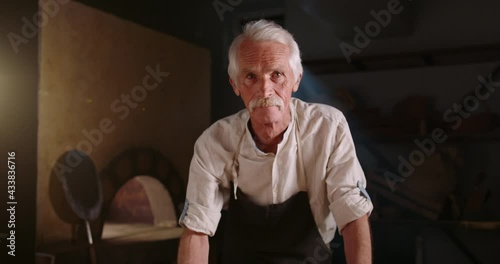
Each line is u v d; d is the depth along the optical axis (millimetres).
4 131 2482
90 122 3920
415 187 2975
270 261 1668
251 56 1365
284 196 1604
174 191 4523
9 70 2479
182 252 1504
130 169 4160
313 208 1613
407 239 2951
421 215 2943
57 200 3643
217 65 3963
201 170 1572
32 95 2473
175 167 4527
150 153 4344
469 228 2775
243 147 1549
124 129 4145
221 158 1577
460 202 2920
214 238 3283
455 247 2879
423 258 2902
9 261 2500
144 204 4883
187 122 4273
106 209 3963
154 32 4109
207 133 1609
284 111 1429
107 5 4047
